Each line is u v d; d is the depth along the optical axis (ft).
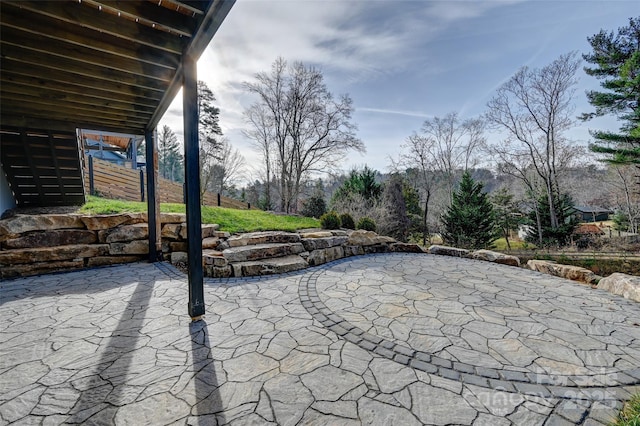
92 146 43.37
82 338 8.36
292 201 59.11
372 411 5.50
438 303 11.38
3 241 14.93
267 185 62.28
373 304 11.31
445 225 55.31
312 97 54.65
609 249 39.70
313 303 11.42
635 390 6.16
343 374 6.70
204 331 8.87
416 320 9.77
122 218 18.30
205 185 49.26
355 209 48.73
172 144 98.07
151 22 7.89
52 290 12.60
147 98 13.37
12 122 15.30
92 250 16.79
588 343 8.17
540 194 52.19
